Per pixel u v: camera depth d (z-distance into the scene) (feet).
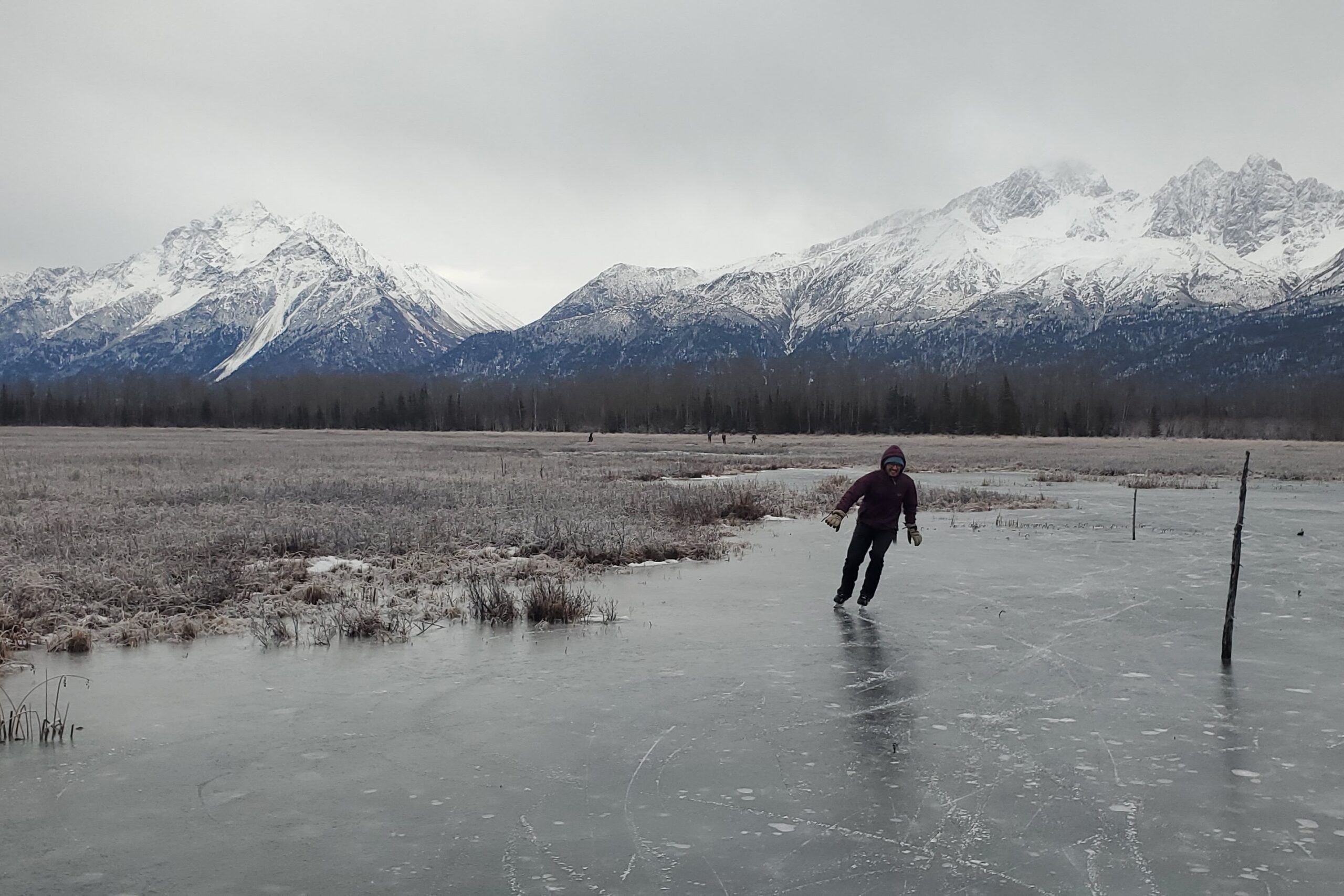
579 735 22.25
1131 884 15.08
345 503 72.02
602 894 14.69
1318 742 21.91
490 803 18.28
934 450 241.14
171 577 38.99
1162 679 27.32
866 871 15.49
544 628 33.83
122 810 17.84
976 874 15.39
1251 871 15.56
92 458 143.64
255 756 20.72
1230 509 82.17
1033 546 57.00
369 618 33.14
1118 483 120.57
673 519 66.03
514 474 113.50
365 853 16.08
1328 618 36.06
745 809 18.02
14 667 27.89
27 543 47.70
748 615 36.22
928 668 28.45
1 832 16.87
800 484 109.70
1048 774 19.88
